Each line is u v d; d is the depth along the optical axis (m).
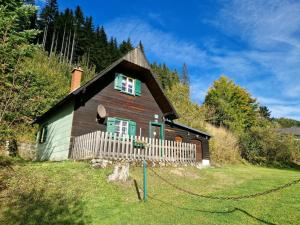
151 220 7.38
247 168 24.95
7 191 8.39
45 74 33.41
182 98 40.19
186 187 11.72
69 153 15.12
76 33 66.81
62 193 8.80
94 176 10.80
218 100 50.78
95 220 7.30
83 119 16.14
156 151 15.73
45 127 21.38
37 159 20.91
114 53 68.06
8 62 11.19
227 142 32.16
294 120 116.31
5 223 6.59
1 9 15.25
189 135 23.00
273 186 12.07
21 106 11.18
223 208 8.48
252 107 55.44
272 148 34.28
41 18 63.97
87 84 15.45
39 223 6.77
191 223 7.17
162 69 77.06
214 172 16.62
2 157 12.38
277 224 6.96
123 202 8.97
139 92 19.61
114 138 13.80
